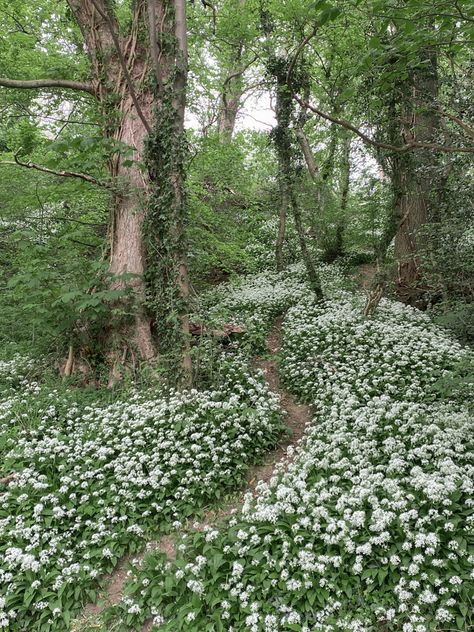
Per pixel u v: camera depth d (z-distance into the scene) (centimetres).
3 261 1305
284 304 1444
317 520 541
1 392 954
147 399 891
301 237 1353
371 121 1083
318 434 743
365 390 849
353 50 1330
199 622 488
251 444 765
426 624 439
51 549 580
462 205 1160
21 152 1023
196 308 983
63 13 1548
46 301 993
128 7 1518
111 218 1073
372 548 502
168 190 959
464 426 667
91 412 845
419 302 1357
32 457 721
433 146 616
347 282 1544
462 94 979
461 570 464
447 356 937
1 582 555
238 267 1878
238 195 1900
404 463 607
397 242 1440
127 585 555
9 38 1444
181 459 700
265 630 460
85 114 1310
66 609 541
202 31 1770
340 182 1834
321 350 1070
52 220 1317
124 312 970
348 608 472
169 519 640
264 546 539
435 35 511
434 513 507
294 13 1348
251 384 926
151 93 1043
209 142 1599
